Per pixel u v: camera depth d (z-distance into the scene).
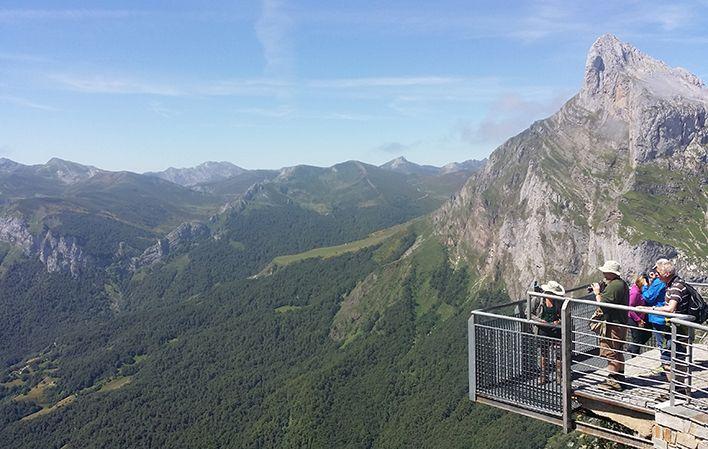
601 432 12.91
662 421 11.84
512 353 14.53
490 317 15.09
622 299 14.40
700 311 14.11
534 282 16.47
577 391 13.50
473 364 15.35
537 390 14.05
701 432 11.09
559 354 13.66
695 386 12.90
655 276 15.60
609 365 14.32
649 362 15.56
